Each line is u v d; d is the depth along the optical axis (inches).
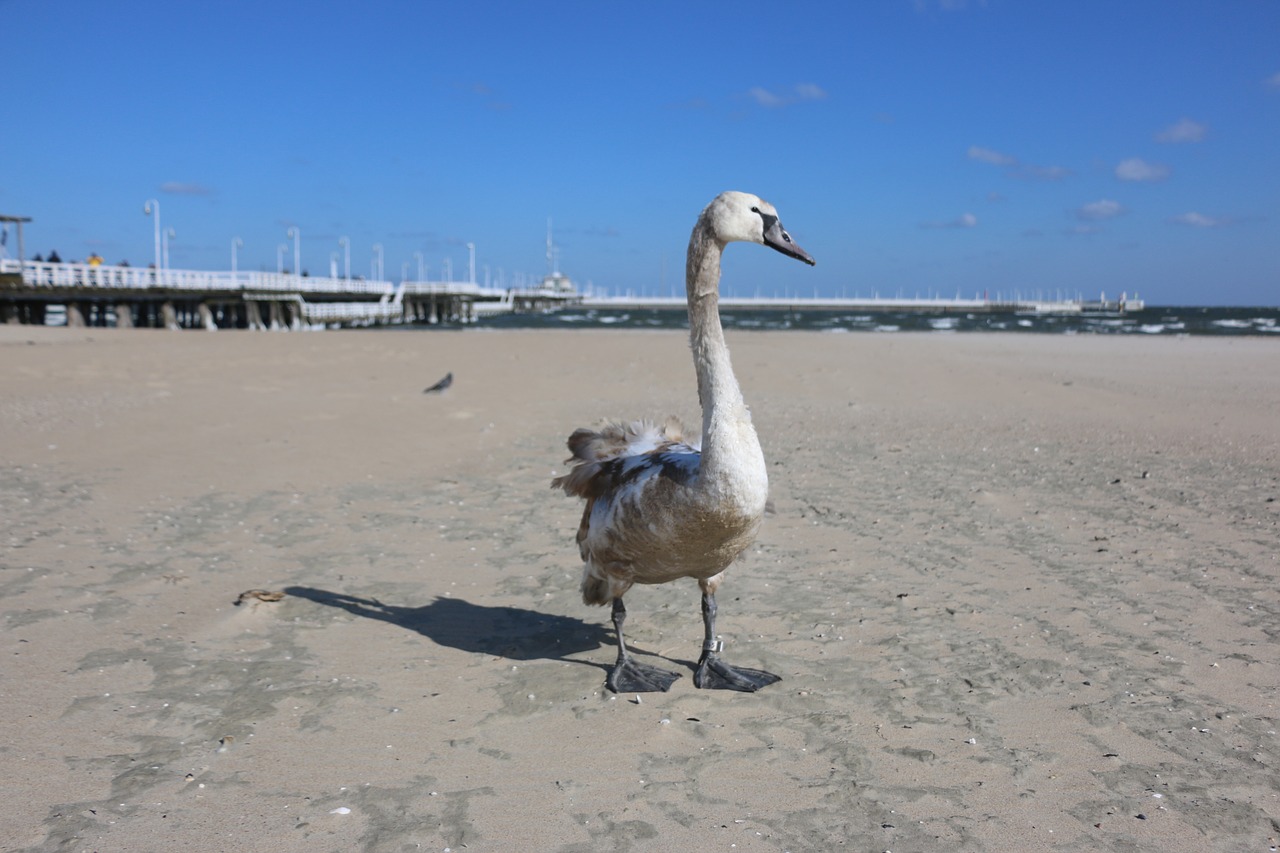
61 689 183.8
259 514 326.3
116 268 1802.4
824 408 612.7
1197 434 516.1
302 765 157.9
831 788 152.9
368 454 431.5
